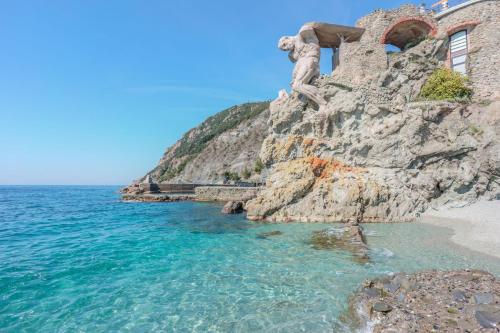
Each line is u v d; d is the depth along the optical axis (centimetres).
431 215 1872
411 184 1981
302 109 2314
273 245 1346
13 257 1211
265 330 643
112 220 2356
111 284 911
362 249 1228
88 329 660
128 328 663
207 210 3017
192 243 1423
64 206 3891
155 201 4412
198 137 14900
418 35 2631
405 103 2183
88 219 2448
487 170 1950
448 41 2503
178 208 3316
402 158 2052
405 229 1608
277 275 959
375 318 666
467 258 1074
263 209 2058
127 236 1630
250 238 1506
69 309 752
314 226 1770
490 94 2266
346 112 2195
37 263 1126
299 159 2188
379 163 2078
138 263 1113
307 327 651
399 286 805
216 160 9888
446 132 2067
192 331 647
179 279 945
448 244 1278
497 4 2323
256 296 809
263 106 12394
